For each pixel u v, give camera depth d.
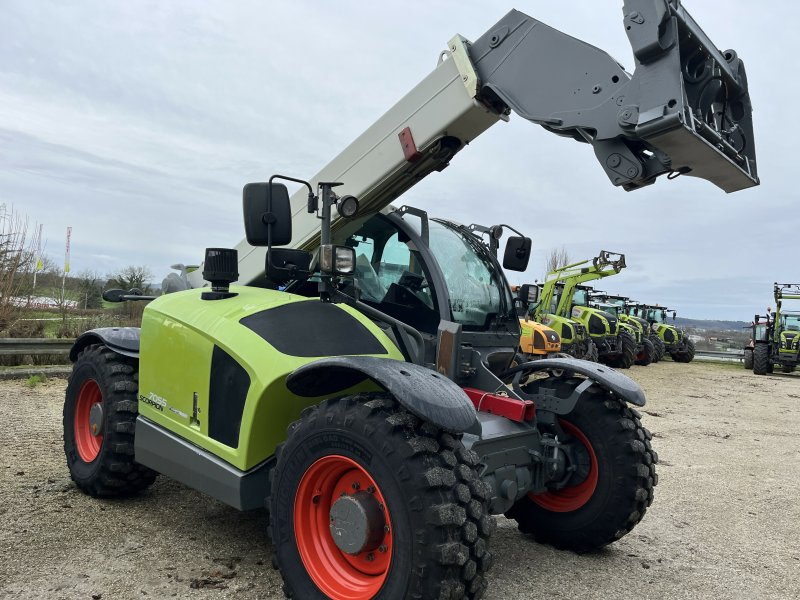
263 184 3.03
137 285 18.20
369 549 2.33
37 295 10.23
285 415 2.86
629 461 3.33
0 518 3.44
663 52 2.47
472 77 3.10
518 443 3.08
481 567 2.22
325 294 2.97
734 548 3.69
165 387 3.35
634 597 2.93
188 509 3.74
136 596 2.62
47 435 5.36
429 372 2.48
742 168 2.85
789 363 18.17
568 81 2.85
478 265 3.80
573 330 14.46
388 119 3.44
